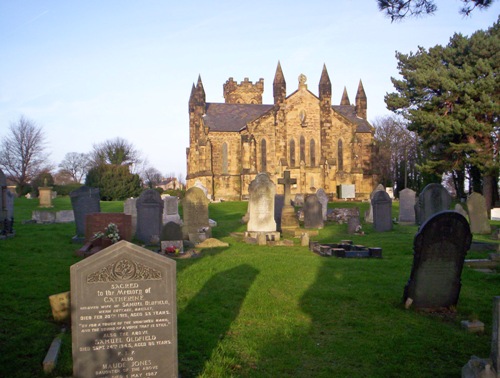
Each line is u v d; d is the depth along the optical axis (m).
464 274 14.95
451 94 42.62
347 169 71.19
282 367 8.11
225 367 8.01
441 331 9.80
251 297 12.06
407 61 48.12
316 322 10.41
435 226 11.02
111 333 6.89
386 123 103.69
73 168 141.88
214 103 76.19
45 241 21.39
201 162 68.44
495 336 7.02
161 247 18.75
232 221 36.19
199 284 13.22
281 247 21.64
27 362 8.05
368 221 35.38
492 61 40.50
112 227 18.02
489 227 27.42
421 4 12.55
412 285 11.21
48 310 10.51
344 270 15.41
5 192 23.53
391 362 8.38
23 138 92.56
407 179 91.50
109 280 6.87
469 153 43.53
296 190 68.12
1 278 13.18
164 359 7.04
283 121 68.38
